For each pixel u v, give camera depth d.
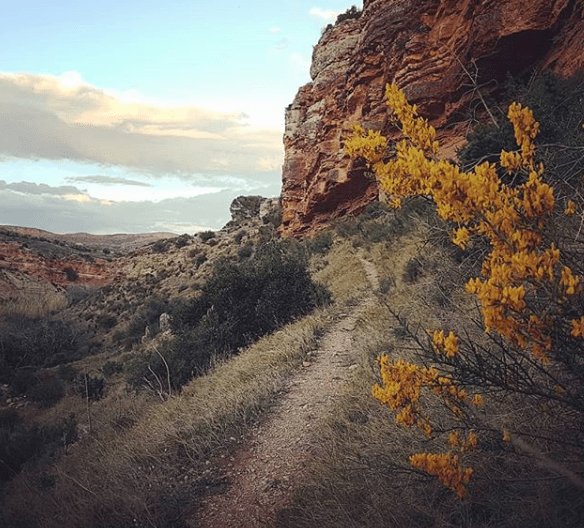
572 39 16.98
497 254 1.97
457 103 21.44
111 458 6.27
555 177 2.57
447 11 23.67
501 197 2.00
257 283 14.17
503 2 19.08
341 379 7.12
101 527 4.55
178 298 43.12
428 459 2.33
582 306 1.88
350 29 43.06
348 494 3.66
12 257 78.75
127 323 46.12
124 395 15.74
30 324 58.59
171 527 4.45
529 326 1.92
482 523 2.58
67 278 81.31
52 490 5.96
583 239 2.29
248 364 9.27
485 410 3.05
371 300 12.64
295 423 6.11
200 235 73.62
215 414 6.82
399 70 27.56
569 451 2.38
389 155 2.54
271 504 4.41
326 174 36.47
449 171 1.96
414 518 3.03
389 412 4.62
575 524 2.16
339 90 38.31
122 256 90.81
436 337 2.46
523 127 2.12
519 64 19.28
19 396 24.86
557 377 2.53
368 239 22.75
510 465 2.66
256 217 69.88
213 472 5.39
